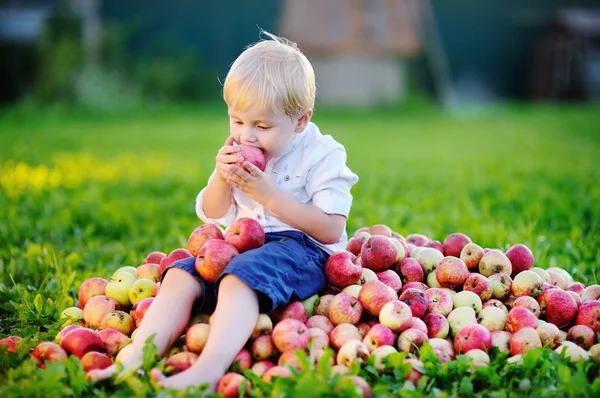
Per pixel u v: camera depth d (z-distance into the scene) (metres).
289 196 4.01
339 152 4.24
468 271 4.33
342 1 30.59
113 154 14.06
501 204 8.60
